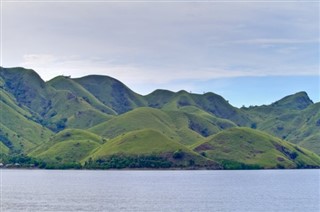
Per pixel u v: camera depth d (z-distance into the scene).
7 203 165.00
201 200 181.62
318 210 151.38
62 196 195.38
